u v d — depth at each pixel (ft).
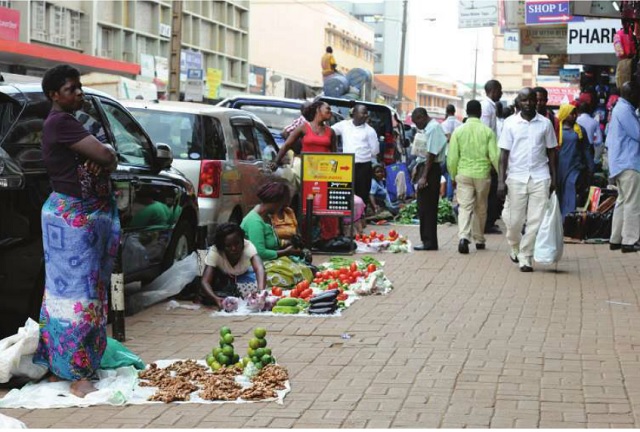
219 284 31.53
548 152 38.60
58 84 20.52
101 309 21.16
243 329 27.71
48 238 20.79
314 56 295.28
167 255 32.48
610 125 43.96
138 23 173.06
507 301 32.30
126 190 28.53
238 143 41.60
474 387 21.27
